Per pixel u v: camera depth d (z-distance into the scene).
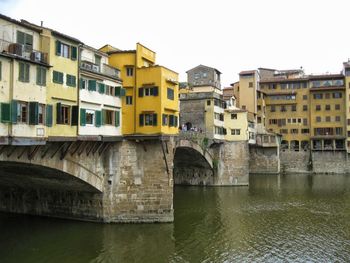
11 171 29.41
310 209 43.53
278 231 34.03
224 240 31.02
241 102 84.94
